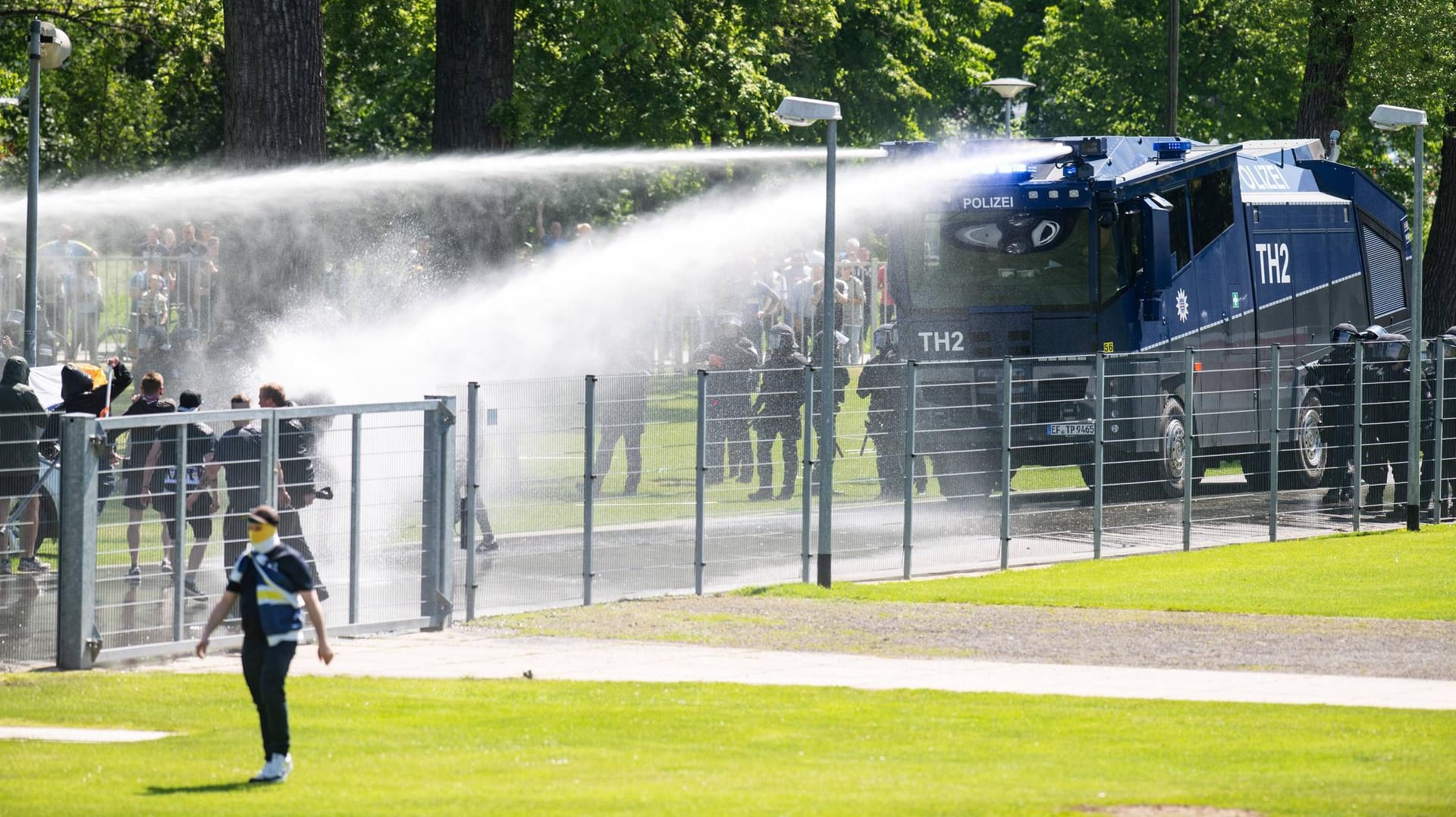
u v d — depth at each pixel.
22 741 31.12
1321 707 34.75
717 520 53.75
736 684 37.16
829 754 29.81
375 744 30.64
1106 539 64.31
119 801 26.25
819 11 116.75
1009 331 73.88
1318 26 111.62
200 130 151.25
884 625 46.22
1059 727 32.47
